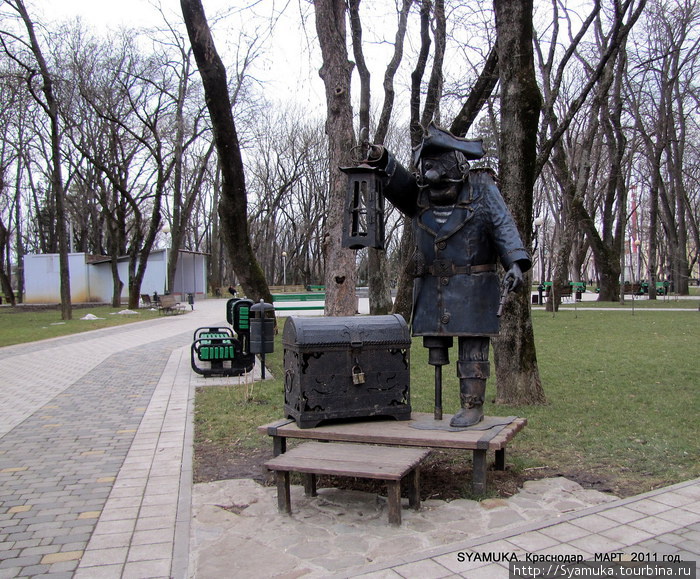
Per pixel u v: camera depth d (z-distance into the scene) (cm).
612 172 3195
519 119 734
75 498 478
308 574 341
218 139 1411
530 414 717
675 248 3747
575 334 1616
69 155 3453
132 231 5562
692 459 536
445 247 472
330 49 1096
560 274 2508
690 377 954
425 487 484
